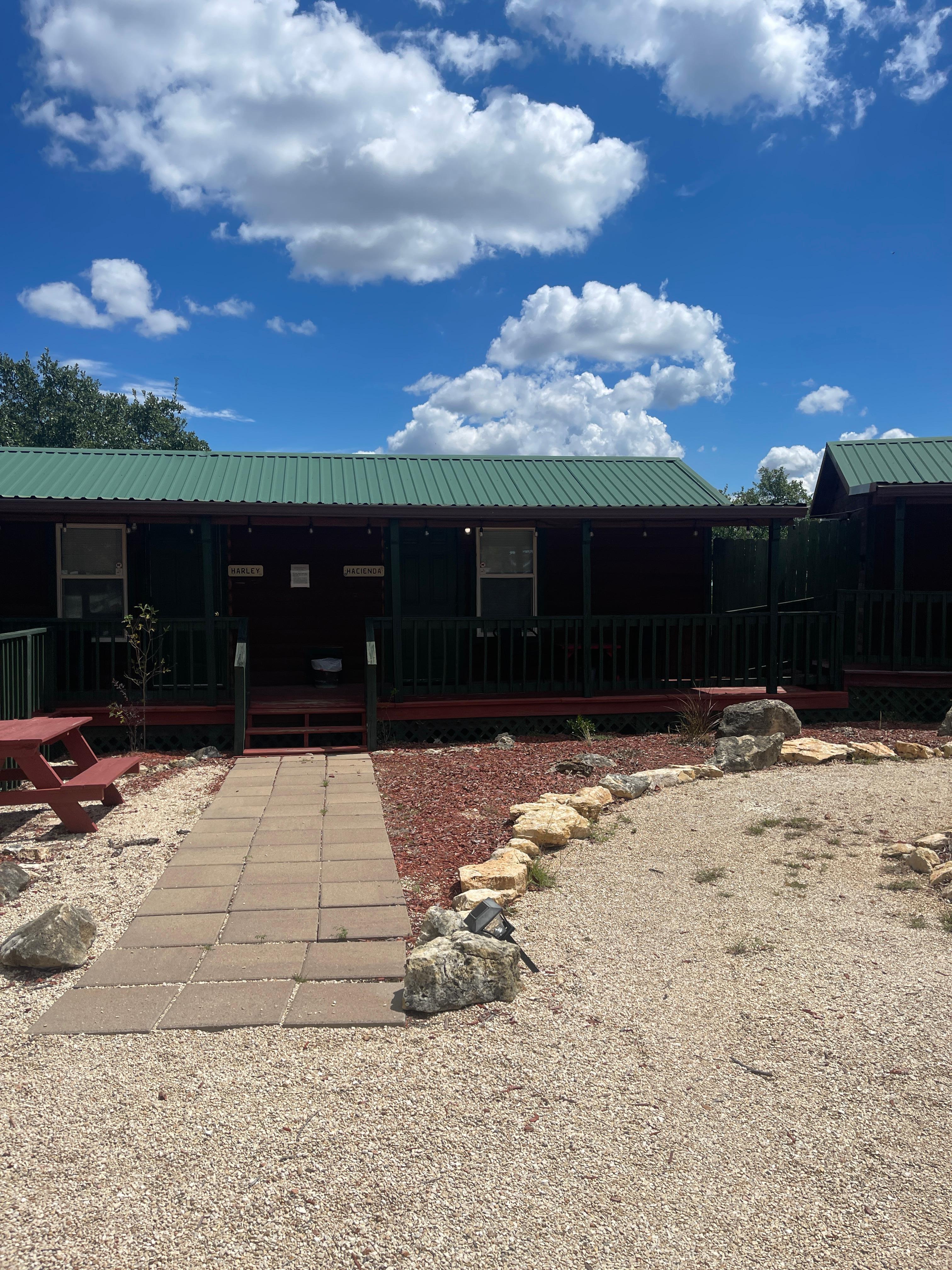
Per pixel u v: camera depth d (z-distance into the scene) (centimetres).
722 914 489
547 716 1062
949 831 611
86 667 1090
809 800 711
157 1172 268
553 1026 364
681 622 1106
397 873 570
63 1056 340
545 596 1216
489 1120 296
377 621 1026
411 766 895
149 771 877
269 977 414
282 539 1206
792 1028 359
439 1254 235
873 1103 305
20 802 638
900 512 1100
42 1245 237
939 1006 373
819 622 1109
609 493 1219
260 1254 234
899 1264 231
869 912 486
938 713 1118
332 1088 317
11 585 1079
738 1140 284
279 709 1000
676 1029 360
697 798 736
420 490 1192
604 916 490
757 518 1062
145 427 4316
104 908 506
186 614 1140
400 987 405
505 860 553
